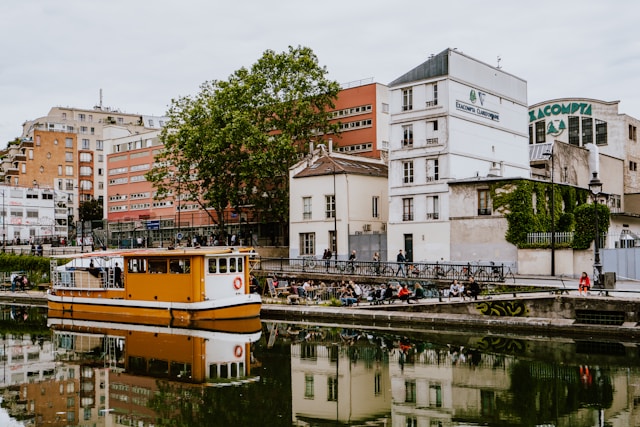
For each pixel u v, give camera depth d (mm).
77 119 132625
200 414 17562
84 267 39969
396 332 30219
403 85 49844
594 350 24938
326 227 52188
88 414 17672
